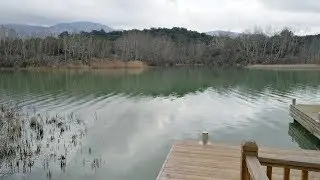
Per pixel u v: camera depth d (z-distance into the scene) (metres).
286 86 31.77
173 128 15.14
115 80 38.06
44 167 9.98
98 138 13.27
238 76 44.12
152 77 42.53
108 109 19.81
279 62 68.88
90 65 62.53
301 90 28.58
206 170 6.52
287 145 12.48
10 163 10.19
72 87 30.77
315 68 59.66
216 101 23.11
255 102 22.45
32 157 10.78
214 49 77.44
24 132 13.77
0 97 24.05
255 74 47.47
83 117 17.33
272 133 14.18
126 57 68.88
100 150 11.71
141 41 72.69
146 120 16.81
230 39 81.06
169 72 52.56
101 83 34.62
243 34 84.44
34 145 12.06
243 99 23.92
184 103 22.27
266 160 3.17
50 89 29.11
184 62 75.31
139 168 10.00
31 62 57.06
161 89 30.12
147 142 12.81
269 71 53.56
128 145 12.34
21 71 50.75
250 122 16.27
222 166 6.73
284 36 74.38
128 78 40.97
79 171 9.71
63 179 9.12
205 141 8.30
